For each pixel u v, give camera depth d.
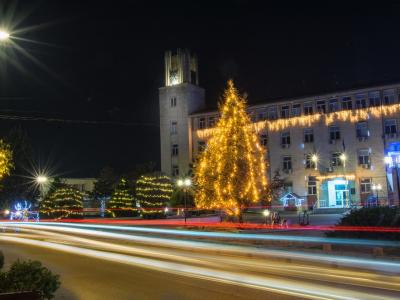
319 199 57.75
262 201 29.69
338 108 58.69
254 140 29.58
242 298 9.56
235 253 18.36
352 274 12.77
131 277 12.60
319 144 59.34
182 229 31.23
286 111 62.47
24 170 52.66
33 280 7.46
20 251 20.20
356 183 56.09
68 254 18.83
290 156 61.28
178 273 13.20
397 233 18.75
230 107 29.45
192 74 74.62
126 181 51.97
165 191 44.84
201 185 29.78
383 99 55.78
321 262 15.30
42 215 50.44
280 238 22.67
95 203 70.75
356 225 19.86
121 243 24.06
